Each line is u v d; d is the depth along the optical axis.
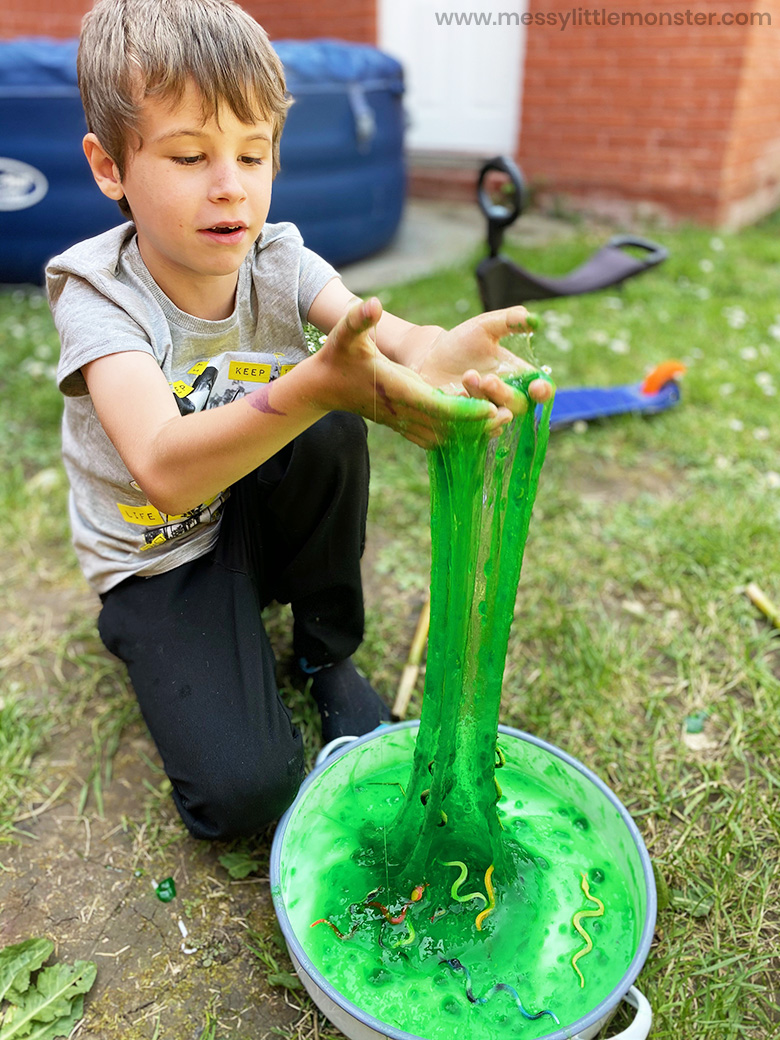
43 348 2.91
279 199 3.58
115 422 0.97
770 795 1.30
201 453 0.86
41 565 1.85
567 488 2.14
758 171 4.95
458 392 0.96
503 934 1.05
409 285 3.55
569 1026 0.85
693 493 2.12
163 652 1.16
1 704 1.48
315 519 1.25
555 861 1.15
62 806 1.30
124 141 0.94
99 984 1.06
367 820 1.20
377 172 3.96
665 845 1.23
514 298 2.10
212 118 0.92
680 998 1.03
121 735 1.43
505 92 5.12
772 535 1.91
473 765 1.04
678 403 2.51
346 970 1.02
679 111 4.54
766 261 3.98
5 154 3.36
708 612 1.69
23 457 2.28
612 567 1.83
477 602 0.97
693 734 1.43
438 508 0.91
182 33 0.90
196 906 1.15
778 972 1.08
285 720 1.16
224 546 1.23
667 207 4.76
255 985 1.06
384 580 1.82
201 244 0.98
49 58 3.29
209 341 1.16
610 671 1.53
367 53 3.89
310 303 1.20
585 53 4.68
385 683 1.54
